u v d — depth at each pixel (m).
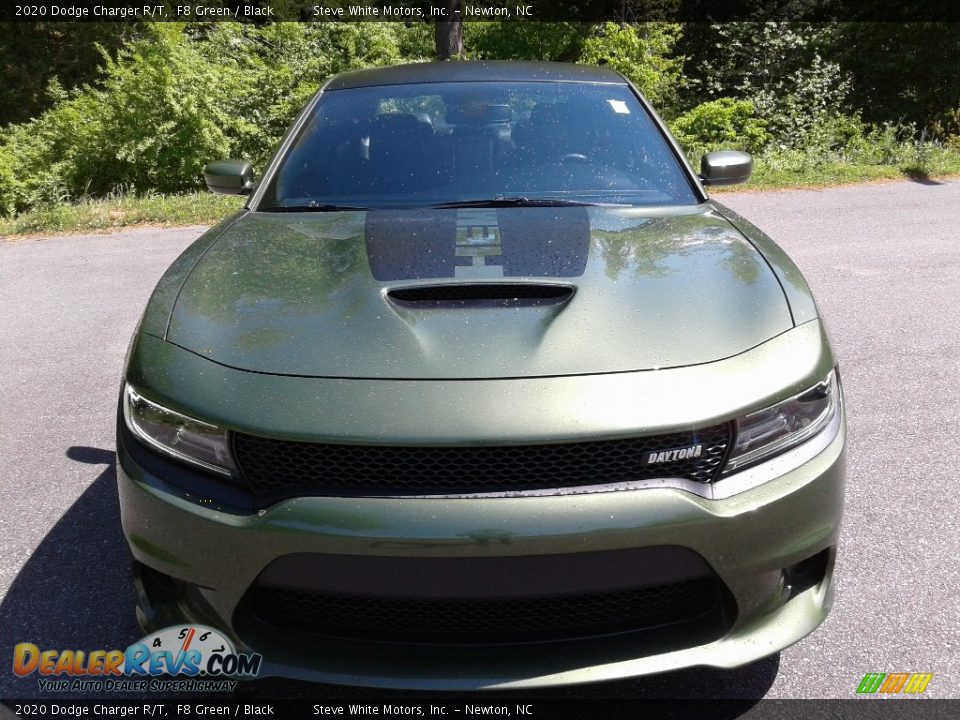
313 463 1.62
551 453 1.59
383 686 1.65
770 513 1.67
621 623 1.73
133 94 10.43
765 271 2.08
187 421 1.69
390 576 1.59
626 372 1.67
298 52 12.52
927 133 15.03
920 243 6.64
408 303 1.90
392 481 1.60
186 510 1.67
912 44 16.47
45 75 18.58
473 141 2.89
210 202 9.12
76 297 5.77
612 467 1.61
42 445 3.43
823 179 9.65
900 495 2.87
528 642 1.70
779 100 13.81
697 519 1.61
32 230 8.19
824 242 6.75
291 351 1.75
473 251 2.15
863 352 4.29
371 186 2.74
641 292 1.93
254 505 1.64
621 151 2.89
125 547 2.64
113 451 3.37
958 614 2.24
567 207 2.57
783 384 1.72
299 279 2.05
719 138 12.42
